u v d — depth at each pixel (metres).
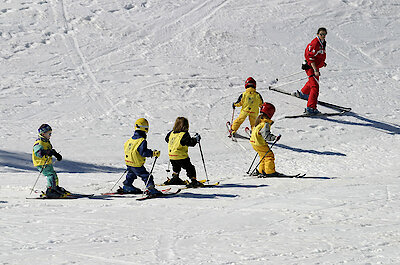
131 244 18.20
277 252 16.97
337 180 33.00
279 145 49.72
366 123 57.19
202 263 15.80
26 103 58.84
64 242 18.31
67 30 78.88
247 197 27.52
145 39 78.19
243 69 72.12
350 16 90.81
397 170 38.69
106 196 29.12
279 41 80.75
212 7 88.69
